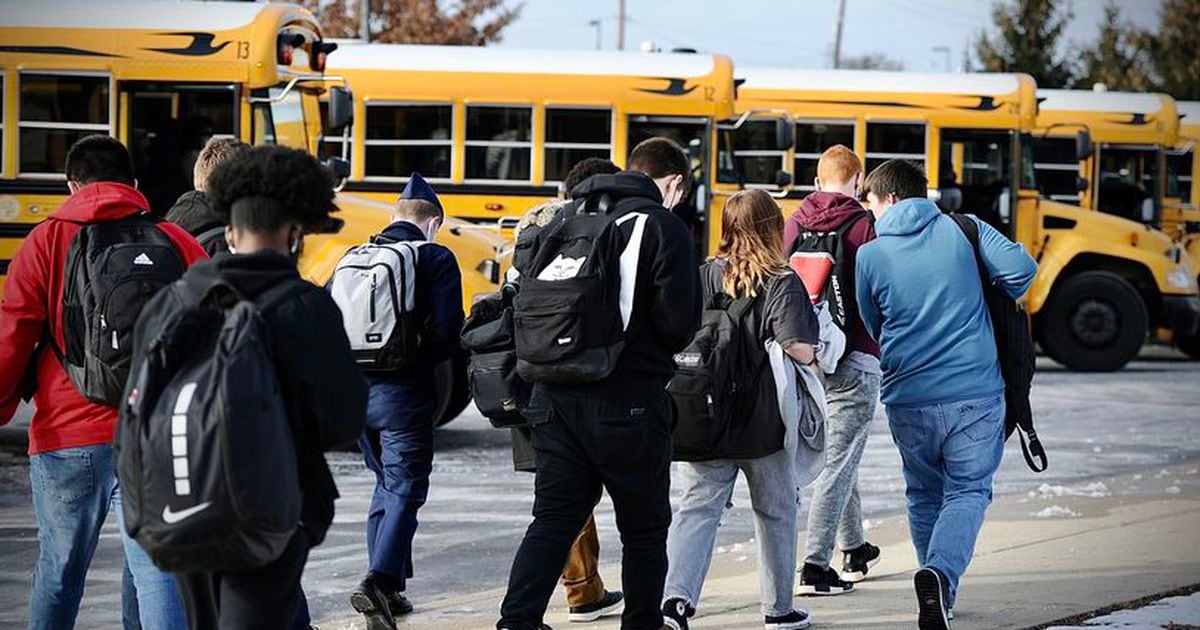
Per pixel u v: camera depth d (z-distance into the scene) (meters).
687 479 7.24
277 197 4.65
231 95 15.46
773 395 7.02
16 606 8.17
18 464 12.76
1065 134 25.28
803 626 7.37
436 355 7.82
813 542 8.18
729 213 7.12
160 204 15.35
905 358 7.26
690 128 19.84
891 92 21.84
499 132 19.56
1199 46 52.09
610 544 10.05
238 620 4.55
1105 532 9.92
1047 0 49.66
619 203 6.38
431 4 42.75
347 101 15.80
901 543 9.74
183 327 4.42
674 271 6.23
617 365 6.23
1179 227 26.02
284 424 4.35
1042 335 22.28
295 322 4.47
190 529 4.24
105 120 15.36
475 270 14.58
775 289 7.00
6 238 15.12
